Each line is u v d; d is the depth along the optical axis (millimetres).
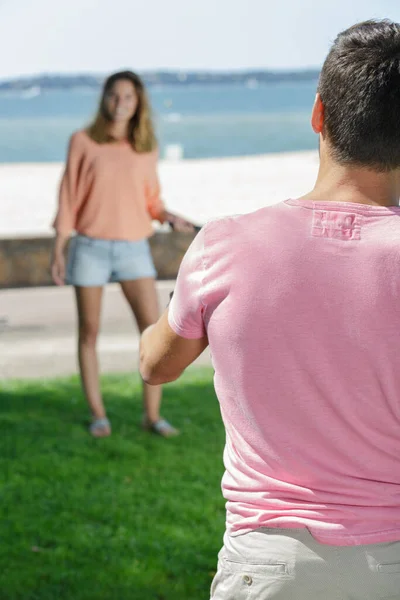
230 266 1746
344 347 1680
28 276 11805
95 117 5395
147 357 1977
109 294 10875
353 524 1696
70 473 5211
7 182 28516
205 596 3811
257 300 1710
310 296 1688
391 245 1694
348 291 1680
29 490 4945
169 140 64250
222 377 1791
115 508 4703
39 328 9406
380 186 1762
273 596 1718
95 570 4016
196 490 4953
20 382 7277
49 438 5824
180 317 1833
